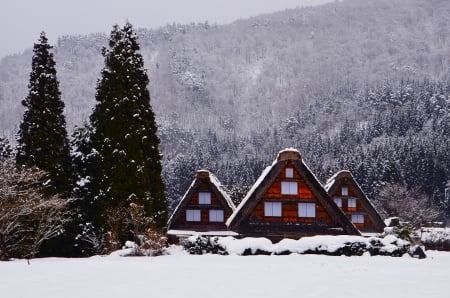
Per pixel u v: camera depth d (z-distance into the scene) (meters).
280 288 15.91
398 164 95.38
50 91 38.81
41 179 36.75
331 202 38.44
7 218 31.89
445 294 14.89
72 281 17.59
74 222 38.56
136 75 40.19
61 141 38.59
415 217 76.94
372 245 29.56
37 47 39.12
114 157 37.16
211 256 28.39
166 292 15.30
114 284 16.84
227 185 116.38
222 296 14.62
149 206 37.06
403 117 160.00
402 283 16.92
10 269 21.53
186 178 113.31
